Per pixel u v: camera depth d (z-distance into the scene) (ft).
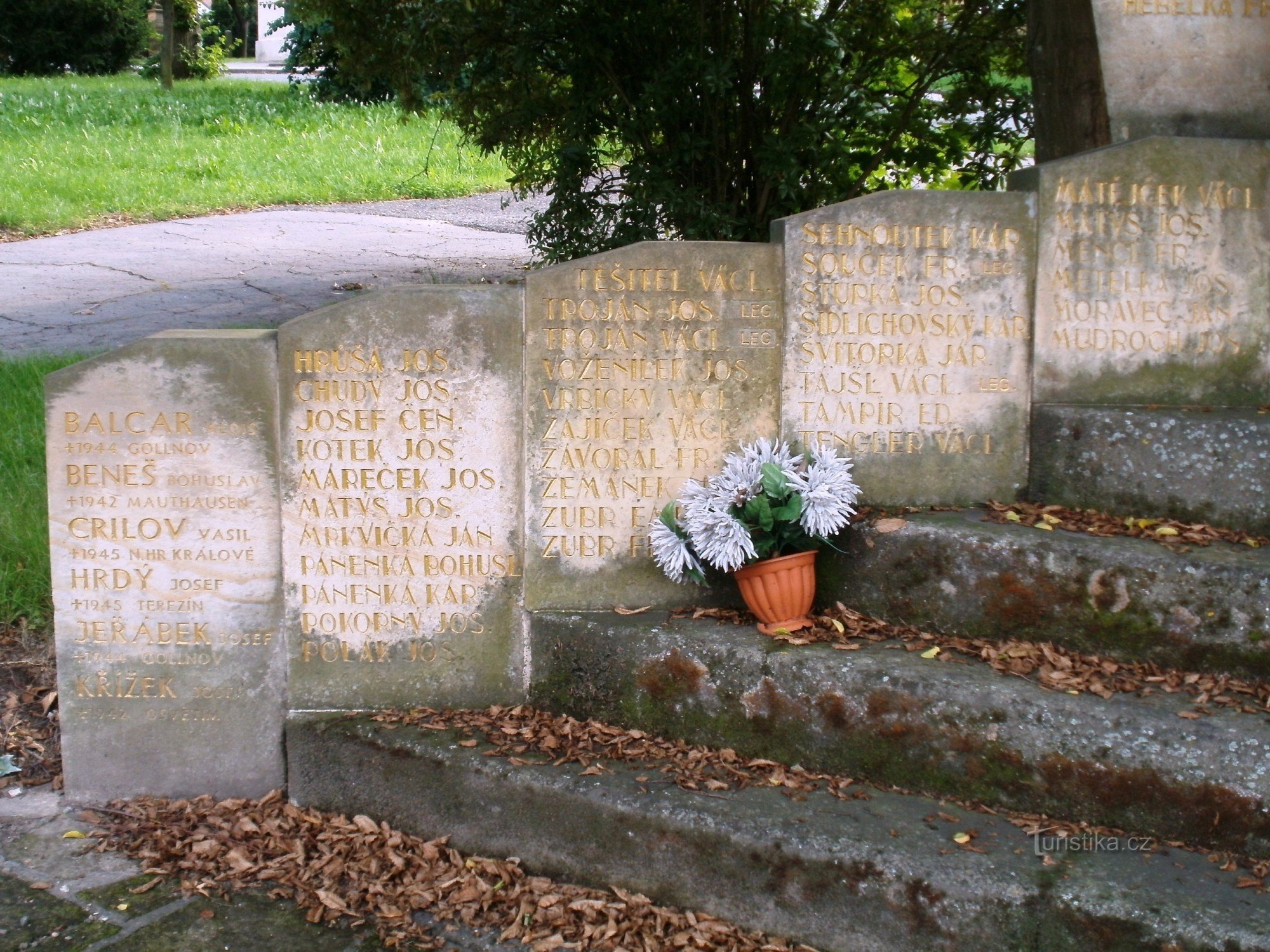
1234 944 9.41
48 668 16.29
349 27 28.45
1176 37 15.60
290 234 45.98
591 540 13.85
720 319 13.69
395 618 13.79
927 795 11.82
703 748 12.92
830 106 26.99
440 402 13.48
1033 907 10.08
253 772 13.98
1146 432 13.83
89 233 45.29
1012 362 14.30
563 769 12.49
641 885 11.87
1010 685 11.75
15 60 101.14
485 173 60.64
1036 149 19.44
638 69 27.32
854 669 12.16
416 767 13.01
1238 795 10.58
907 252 13.92
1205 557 12.34
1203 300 14.62
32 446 20.34
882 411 14.12
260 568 13.64
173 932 11.64
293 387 13.35
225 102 76.64
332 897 12.13
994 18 25.84
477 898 12.10
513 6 26.18
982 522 13.58
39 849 13.01
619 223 27.02
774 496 13.01
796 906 11.07
